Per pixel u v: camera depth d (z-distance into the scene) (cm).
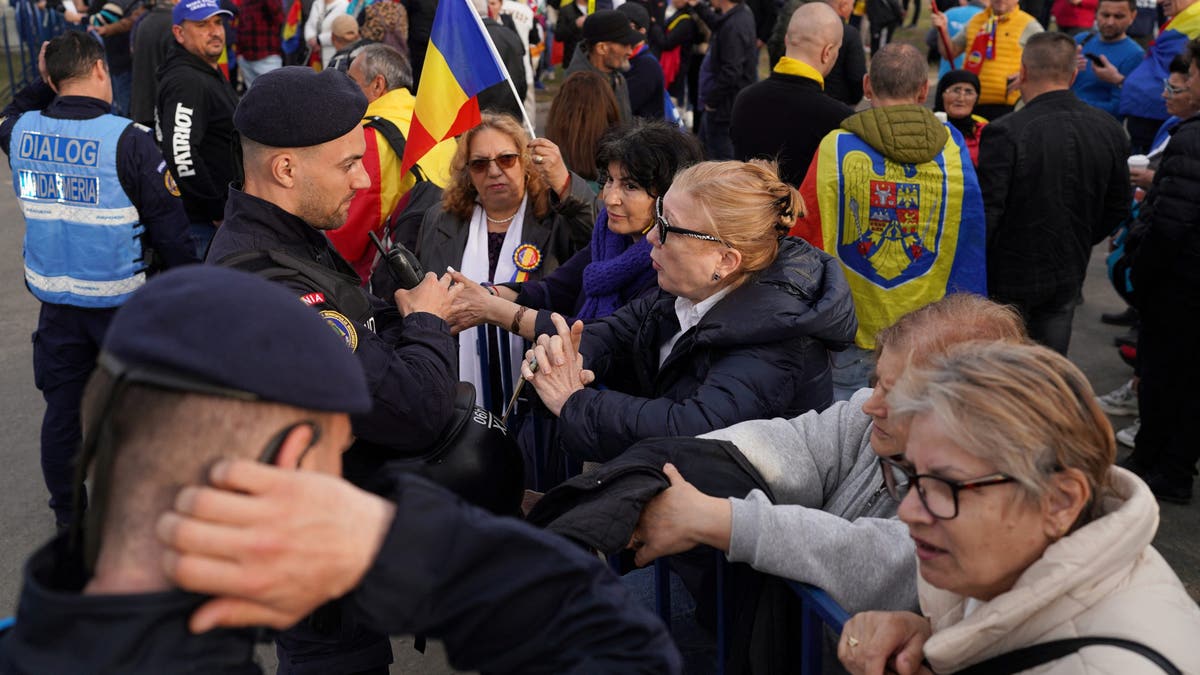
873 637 135
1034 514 111
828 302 212
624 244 303
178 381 71
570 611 84
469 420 215
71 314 366
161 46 711
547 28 1223
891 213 363
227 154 509
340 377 77
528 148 342
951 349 121
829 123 445
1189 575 354
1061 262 405
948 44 699
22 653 71
